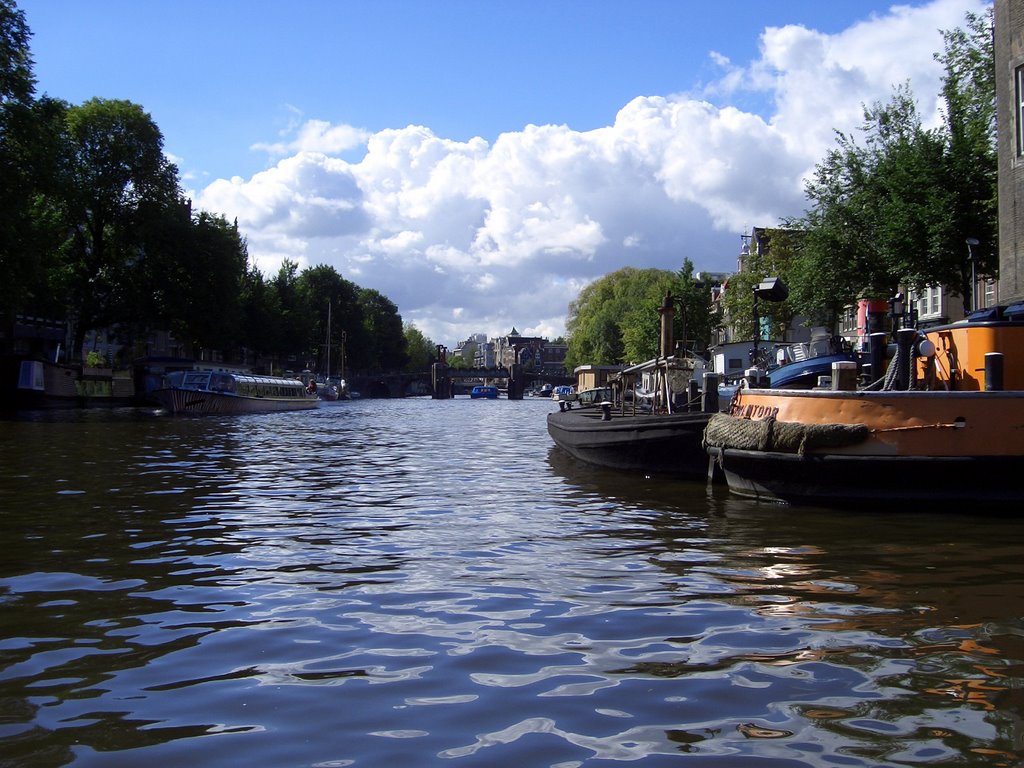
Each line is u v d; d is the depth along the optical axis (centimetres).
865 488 1096
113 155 5309
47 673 500
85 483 1436
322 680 487
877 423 1078
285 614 625
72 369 4856
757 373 1880
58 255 5109
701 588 696
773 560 802
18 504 1184
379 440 2802
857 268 3142
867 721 422
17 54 3750
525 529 999
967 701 446
